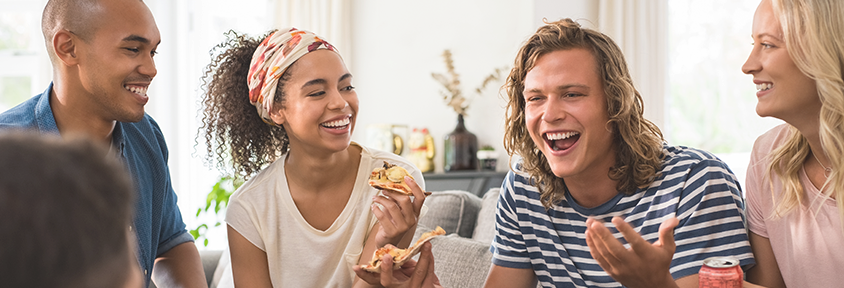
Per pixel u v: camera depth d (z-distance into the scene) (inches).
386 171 50.2
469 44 157.4
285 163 60.7
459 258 75.4
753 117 146.3
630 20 144.3
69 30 48.0
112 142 54.2
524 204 53.3
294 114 54.2
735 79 147.8
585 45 46.9
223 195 147.8
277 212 59.4
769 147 48.0
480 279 71.4
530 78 47.5
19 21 165.0
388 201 49.0
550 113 46.2
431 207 93.6
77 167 16.9
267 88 55.0
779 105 40.7
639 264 36.2
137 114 51.3
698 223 45.1
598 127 46.6
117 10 48.4
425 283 45.1
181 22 167.5
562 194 50.8
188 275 59.9
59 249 15.9
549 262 52.4
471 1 157.2
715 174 45.9
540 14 143.2
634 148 46.3
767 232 47.3
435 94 159.6
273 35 55.7
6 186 15.6
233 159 65.1
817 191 43.6
